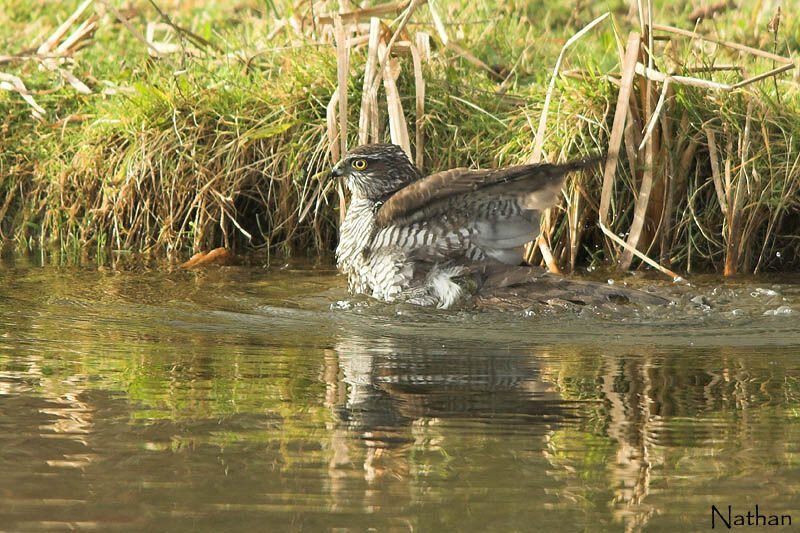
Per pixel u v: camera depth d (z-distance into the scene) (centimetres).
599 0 1933
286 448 627
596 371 798
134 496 556
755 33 1756
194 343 891
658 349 875
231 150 1423
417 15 1655
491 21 1666
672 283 1220
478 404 712
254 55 1566
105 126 1491
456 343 895
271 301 1088
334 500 554
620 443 638
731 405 712
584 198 1350
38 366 806
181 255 1397
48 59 1688
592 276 1274
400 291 1090
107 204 1448
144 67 1600
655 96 1334
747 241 1337
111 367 806
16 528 522
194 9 1958
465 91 1499
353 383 761
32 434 648
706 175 1388
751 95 1348
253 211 1473
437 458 612
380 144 1199
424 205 1068
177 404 711
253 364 818
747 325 969
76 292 1120
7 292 1113
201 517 534
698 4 1902
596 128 1375
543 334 932
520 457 614
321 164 1416
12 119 1577
